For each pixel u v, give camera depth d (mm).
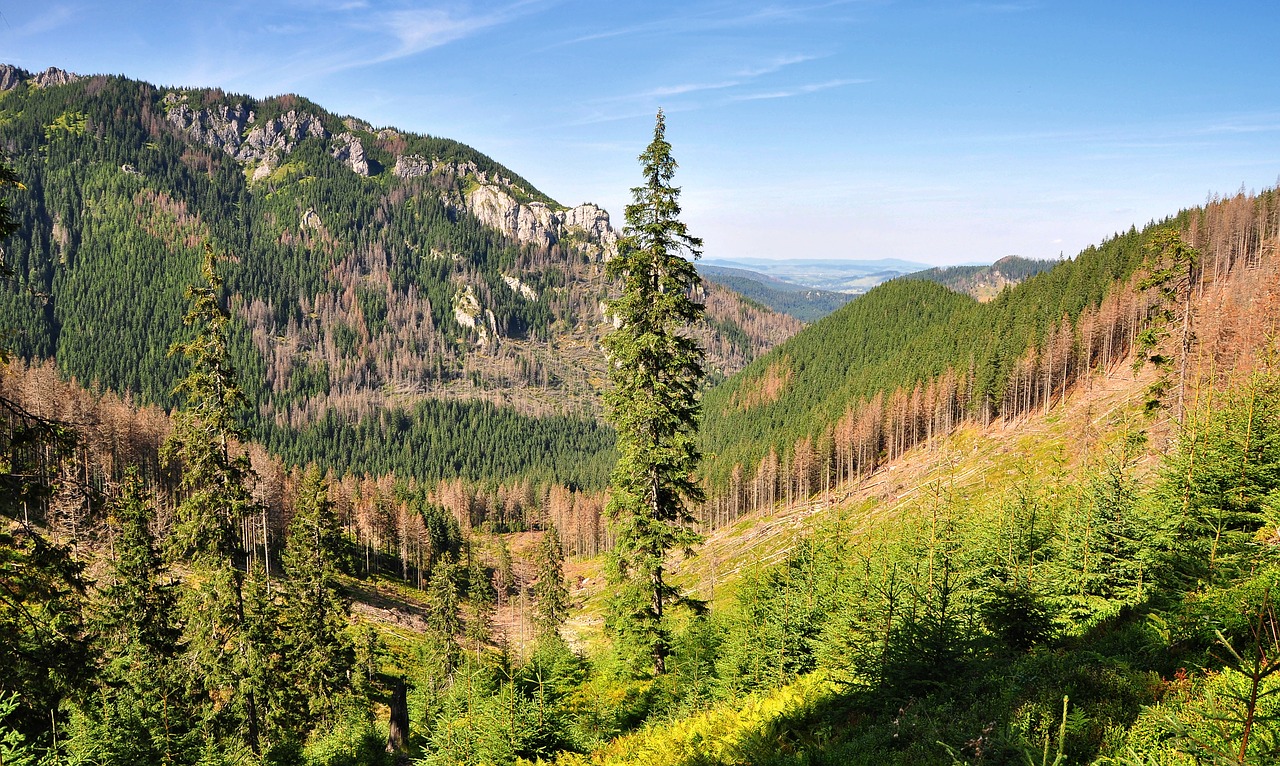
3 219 11898
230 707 23453
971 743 11133
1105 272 135500
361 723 28953
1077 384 108250
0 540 11953
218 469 22203
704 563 97125
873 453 128875
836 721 15766
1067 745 9758
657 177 19500
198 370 22203
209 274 21953
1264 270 91625
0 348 12289
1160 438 33688
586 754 16594
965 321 164500
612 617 21578
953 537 20641
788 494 126250
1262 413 17453
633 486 20719
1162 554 17281
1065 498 23953
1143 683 11523
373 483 147375
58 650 12797
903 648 16062
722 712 17406
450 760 16422
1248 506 16766
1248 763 5441
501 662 18891
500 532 174250
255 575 27000
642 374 19719
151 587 27250
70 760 12539
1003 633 17969
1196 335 45281
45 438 12203
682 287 19781
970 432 115562
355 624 67125
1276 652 5254
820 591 23094
